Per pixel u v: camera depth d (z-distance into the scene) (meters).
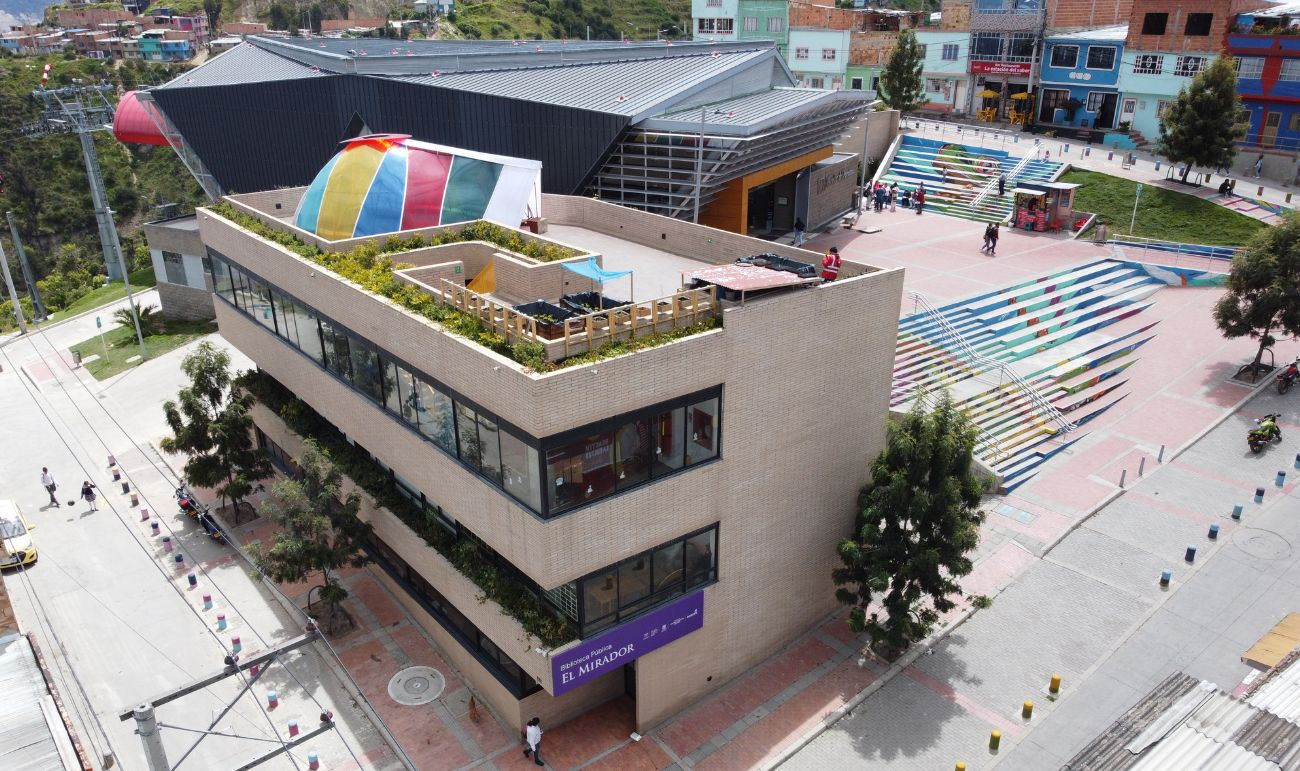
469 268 29.17
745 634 24.55
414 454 24.42
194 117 52.78
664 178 42.28
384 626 27.86
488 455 21.00
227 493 32.50
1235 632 25.48
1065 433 35.81
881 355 24.86
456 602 24.08
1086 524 30.50
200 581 30.77
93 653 27.23
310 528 26.08
